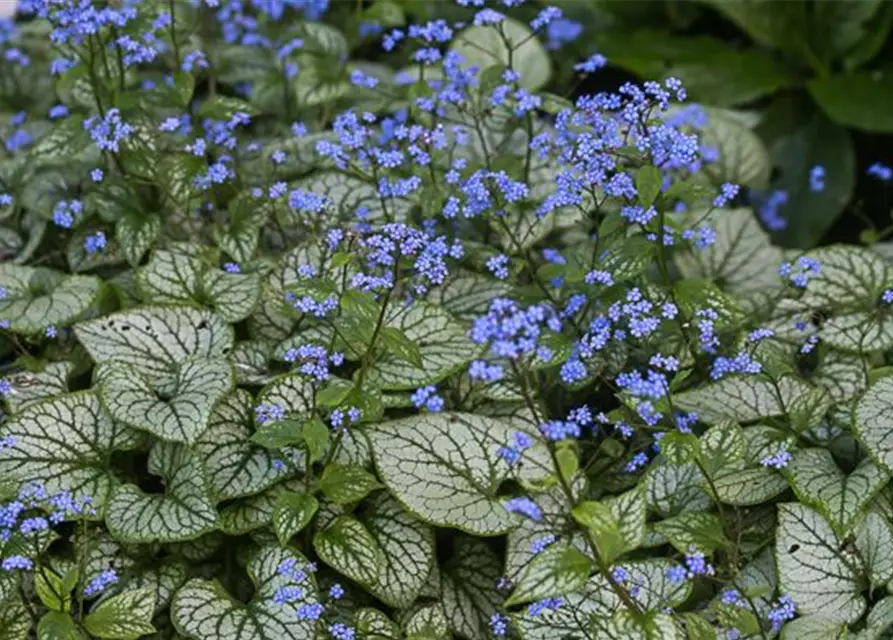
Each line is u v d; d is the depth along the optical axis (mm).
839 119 2092
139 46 1750
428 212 1734
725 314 1641
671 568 1535
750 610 1552
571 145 1670
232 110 1790
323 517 1616
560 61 2168
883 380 1619
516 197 1614
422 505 1594
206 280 1725
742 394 1652
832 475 1603
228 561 1639
